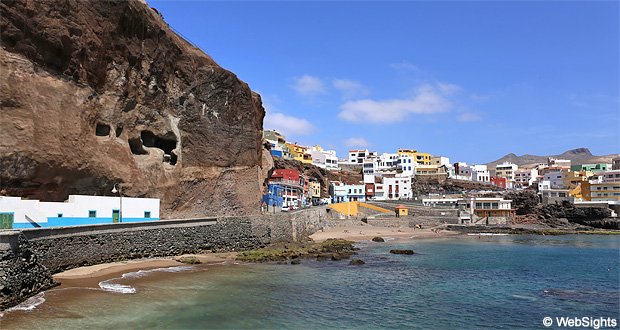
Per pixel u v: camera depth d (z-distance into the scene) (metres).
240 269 39.88
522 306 30.48
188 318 23.83
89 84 40.06
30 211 31.53
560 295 34.06
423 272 43.25
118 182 42.56
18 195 33.69
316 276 38.59
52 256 28.53
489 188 147.88
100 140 41.44
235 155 60.97
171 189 49.69
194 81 54.97
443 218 108.44
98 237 34.00
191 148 54.19
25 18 33.78
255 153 65.62
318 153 164.75
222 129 59.16
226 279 34.84
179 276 34.56
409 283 37.34
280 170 105.62
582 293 34.84
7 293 21.67
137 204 41.31
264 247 54.75
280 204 87.69
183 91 53.41
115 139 43.28
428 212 111.81
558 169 180.00
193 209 52.31
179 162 51.75
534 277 41.78
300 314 26.31
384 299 31.27
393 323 25.53
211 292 30.17
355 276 39.53
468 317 27.39
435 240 80.50
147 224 39.75
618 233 99.44
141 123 47.47
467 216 110.56
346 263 47.03
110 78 42.78
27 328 19.58
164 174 49.03
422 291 34.41
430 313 28.02
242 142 62.81
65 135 36.78
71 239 30.92
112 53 42.81
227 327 22.89
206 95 56.94
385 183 142.50
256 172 64.56
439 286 36.53
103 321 21.98
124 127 44.78
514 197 123.75
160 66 49.50
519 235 95.81
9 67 32.81
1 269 21.45
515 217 115.94
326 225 91.75
